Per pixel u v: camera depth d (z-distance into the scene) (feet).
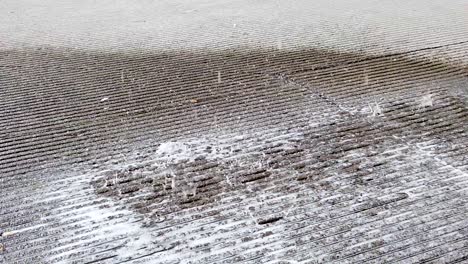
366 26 22.21
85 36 22.47
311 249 9.06
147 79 17.06
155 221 9.91
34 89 16.48
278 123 13.52
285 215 9.93
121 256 9.04
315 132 12.95
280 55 18.83
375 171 11.19
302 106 14.46
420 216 9.75
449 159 11.53
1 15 27.07
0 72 18.02
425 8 25.02
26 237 9.54
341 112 13.98
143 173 11.47
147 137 13.08
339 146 12.25
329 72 16.94
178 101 15.19
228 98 15.24
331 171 11.26
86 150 12.53
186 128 13.47
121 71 17.90
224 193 10.66
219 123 13.67
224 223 9.78
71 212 10.22
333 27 22.27
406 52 18.58
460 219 9.63
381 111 13.92
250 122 13.65
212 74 17.24
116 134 13.29
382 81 16.02
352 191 10.56
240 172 11.37
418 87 15.46
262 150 12.21
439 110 13.87
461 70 16.69
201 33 22.27
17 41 21.85
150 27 23.67
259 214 9.99
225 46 20.22
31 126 13.88
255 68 17.60
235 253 9.03
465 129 12.82
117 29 23.49
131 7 28.19
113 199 10.60
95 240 9.43
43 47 20.94
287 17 24.45
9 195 10.79
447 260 8.71
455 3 25.77
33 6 29.32
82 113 14.62
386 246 9.06
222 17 25.04
